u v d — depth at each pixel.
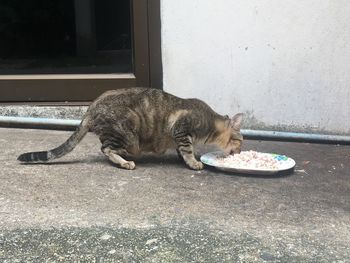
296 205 1.33
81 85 1.93
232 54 1.88
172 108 1.58
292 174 1.56
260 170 1.49
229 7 1.85
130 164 1.52
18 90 1.93
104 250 1.09
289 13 1.85
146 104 1.56
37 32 2.24
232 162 1.56
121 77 1.92
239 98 1.92
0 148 1.67
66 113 1.93
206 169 1.56
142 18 1.86
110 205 1.27
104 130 1.53
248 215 1.25
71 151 1.60
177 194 1.35
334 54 1.88
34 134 1.85
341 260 1.09
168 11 1.85
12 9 2.23
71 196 1.32
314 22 1.86
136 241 1.12
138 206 1.27
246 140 1.92
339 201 1.37
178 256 1.08
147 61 1.90
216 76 1.90
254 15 1.85
